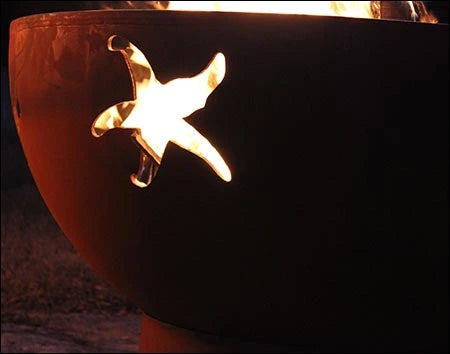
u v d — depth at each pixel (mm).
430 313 1930
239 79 1782
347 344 1974
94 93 1879
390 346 1981
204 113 1803
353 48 1768
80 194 1979
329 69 1771
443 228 1854
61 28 1911
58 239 4090
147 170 1884
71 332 3033
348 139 1791
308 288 1892
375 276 1876
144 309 2139
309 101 1779
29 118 2012
